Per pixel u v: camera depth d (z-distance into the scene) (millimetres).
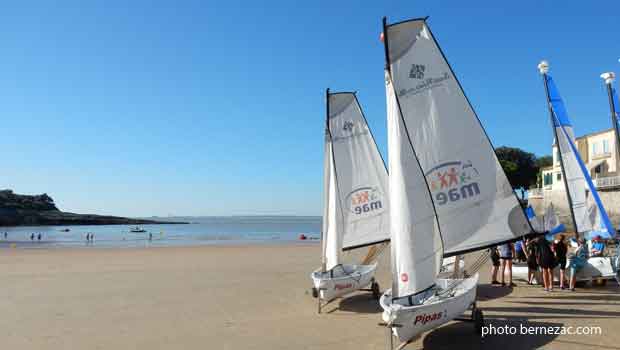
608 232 14109
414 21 8016
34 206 132625
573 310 9523
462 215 7922
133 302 11672
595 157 41438
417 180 7055
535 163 62031
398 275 6898
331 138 11453
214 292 13023
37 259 23203
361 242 11719
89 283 14883
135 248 32969
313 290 11891
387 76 7348
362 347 7492
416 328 6559
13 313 10477
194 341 8078
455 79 8234
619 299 10578
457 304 7176
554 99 14164
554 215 17672
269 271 17719
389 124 7168
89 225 131750
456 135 8102
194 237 57719
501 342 7492
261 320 9555
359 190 11945
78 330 8930
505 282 13078
